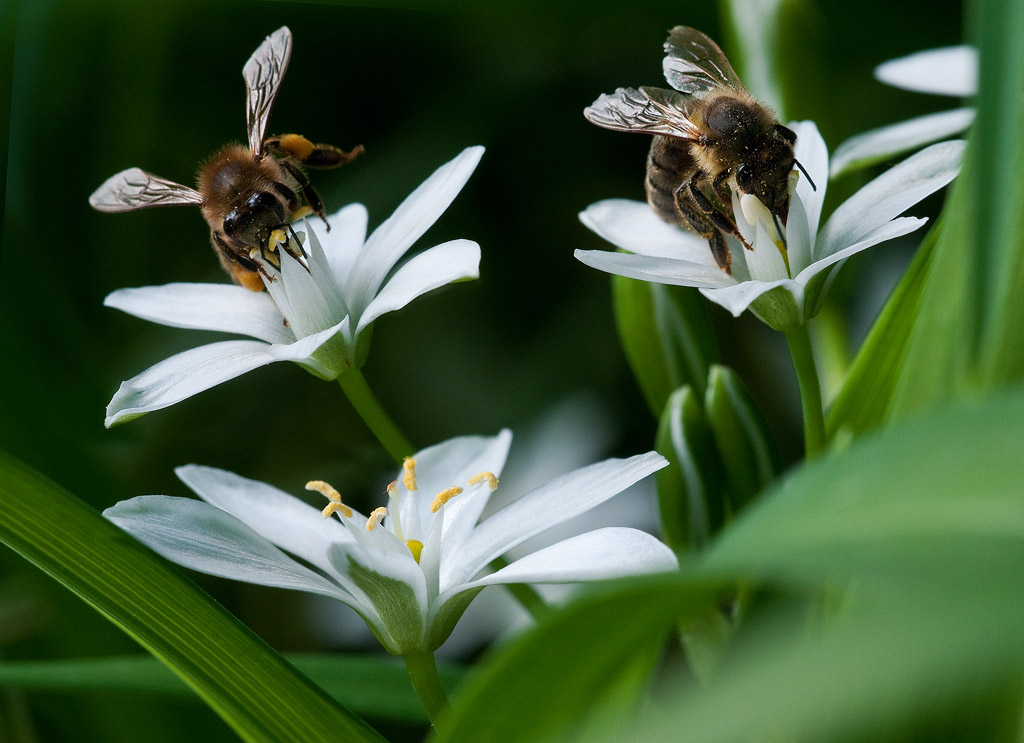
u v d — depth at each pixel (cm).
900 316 19
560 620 13
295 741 18
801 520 12
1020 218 17
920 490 11
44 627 21
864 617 11
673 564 18
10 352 22
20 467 18
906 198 19
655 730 10
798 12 21
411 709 19
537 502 19
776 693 9
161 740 21
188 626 18
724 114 20
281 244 19
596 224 20
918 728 16
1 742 21
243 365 19
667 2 23
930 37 24
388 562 18
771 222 19
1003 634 9
